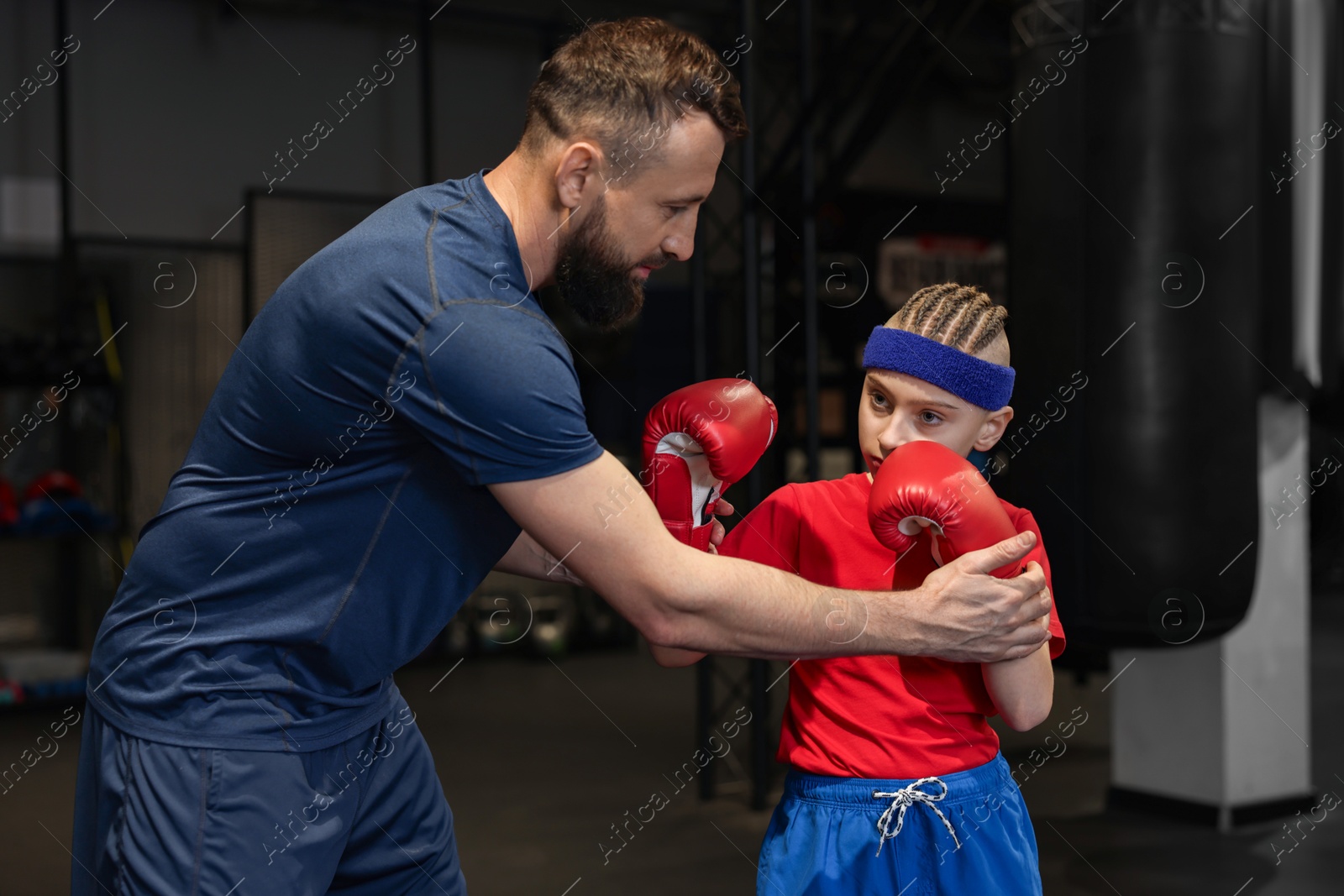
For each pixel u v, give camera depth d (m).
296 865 1.17
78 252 5.59
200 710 1.14
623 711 5.07
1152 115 2.31
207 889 1.13
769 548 1.33
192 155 5.88
